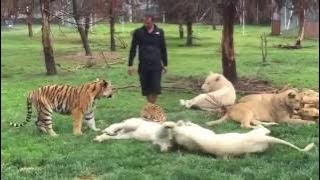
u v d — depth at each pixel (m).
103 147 8.55
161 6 15.64
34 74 20.86
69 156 7.93
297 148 7.71
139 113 11.94
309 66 23.36
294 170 6.93
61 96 9.75
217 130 9.63
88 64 23.91
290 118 10.26
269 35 45.16
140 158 7.71
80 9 23.38
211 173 6.81
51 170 7.26
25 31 46.97
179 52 31.88
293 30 43.84
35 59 26.81
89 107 9.81
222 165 7.15
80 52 30.09
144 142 8.77
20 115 11.99
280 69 22.22
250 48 34.09
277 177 6.65
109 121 11.07
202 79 18.52
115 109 12.60
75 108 9.72
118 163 7.51
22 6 20.55
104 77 19.39
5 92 15.82
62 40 40.03
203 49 34.16
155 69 12.09
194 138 7.80
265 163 7.25
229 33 17.05
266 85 17.36
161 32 12.17
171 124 7.95
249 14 15.81
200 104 12.09
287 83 17.78
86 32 27.11
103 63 24.91
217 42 40.28
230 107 10.59
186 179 6.70
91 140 9.09
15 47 34.06
